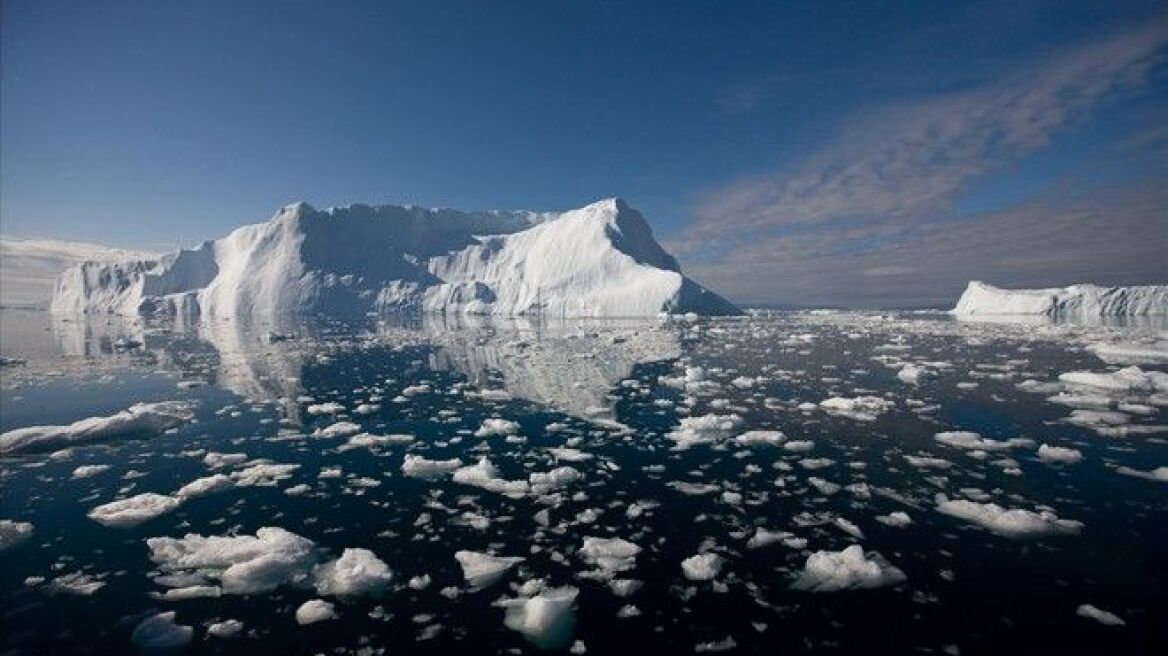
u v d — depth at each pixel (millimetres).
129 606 7133
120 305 98812
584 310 77312
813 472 11633
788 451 13102
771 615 6777
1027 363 26656
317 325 62438
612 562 8055
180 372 26016
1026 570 7684
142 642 6375
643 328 53219
